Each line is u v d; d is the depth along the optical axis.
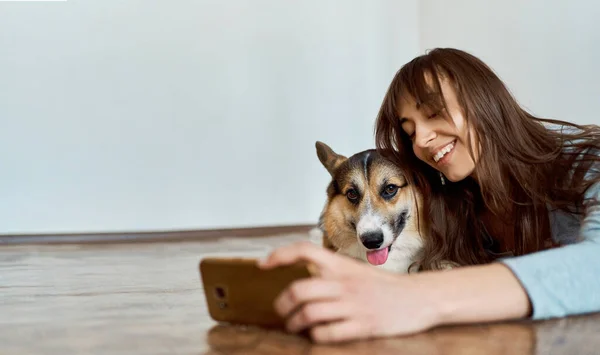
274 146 5.58
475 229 1.85
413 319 0.96
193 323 1.31
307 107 5.82
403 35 6.61
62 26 4.56
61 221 4.62
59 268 2.82
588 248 1.15
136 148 4.88
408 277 1.02
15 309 1.64
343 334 0.94
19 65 4.44
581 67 4.36
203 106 5.17
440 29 6.32
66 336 1.23
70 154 4.63
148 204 4.94
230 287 1.09
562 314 1.07
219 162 5.27
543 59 4.75
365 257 2.12
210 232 5.13
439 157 1.62
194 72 5.12
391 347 0.96
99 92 4.71
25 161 4.49
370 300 0.94
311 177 5.84
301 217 5.77
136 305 1.66
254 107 5.46
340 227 2.17
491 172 1.55
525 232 1.61
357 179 2.09
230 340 1.08
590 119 4.28
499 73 5.29
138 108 4.87
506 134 1.56
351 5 6.12
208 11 5.16
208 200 5.22
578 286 1.08
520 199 1.61
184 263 3.02
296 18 5.71
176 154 5.05
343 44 6.08
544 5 4.73
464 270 1.07
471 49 5.76
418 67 1.60
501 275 1.06
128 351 1.06
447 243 1.86
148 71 4.90
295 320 0.96
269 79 5.55
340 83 6.08
